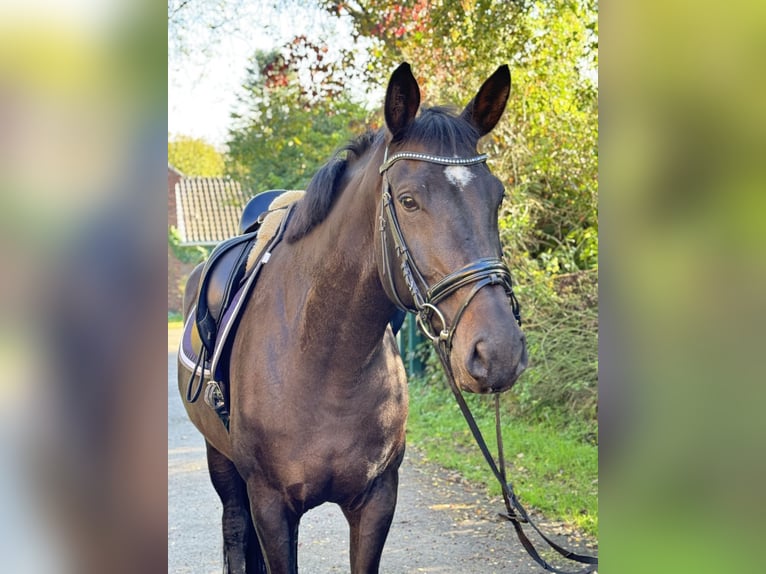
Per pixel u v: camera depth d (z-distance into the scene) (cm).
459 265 180
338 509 485
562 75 679
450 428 653
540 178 711
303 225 234
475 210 183
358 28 745
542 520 439
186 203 2189
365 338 219
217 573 384
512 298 188
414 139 194
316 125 930
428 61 723
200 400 297
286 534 233
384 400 230
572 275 646
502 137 693
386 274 199
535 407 629
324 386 222
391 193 194
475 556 392
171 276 2067
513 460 549
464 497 490
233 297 265
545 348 615
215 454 317
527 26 657
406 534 427
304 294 227
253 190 1275
